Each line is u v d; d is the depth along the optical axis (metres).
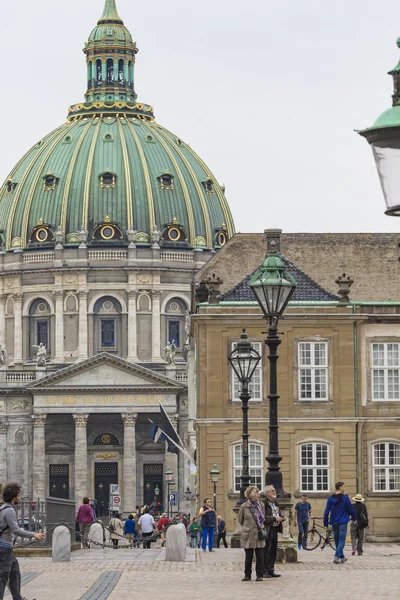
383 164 24.91
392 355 93.81
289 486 92.56
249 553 45.84
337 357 93.25
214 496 91.06
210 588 43.56
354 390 93.19
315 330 93.44
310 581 45.25
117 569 51.66
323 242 106.88
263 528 45.97
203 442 94.19
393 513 92.38
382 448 93.31
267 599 40.03
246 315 94.19
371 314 93.75
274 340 53.00
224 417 94.06
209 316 94.19
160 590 43.16
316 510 92.31
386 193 24.89
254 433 94.12
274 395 53.12
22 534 37.31
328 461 92.81
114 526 95.06
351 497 92.38
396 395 93.62
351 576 46.56
